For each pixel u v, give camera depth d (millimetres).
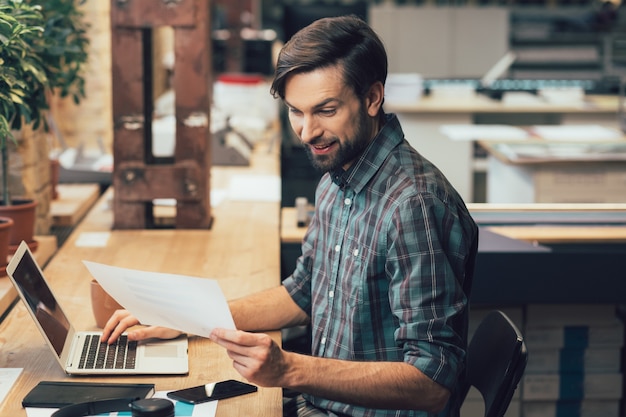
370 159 2125
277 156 5547
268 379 1924
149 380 2184
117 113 3582
